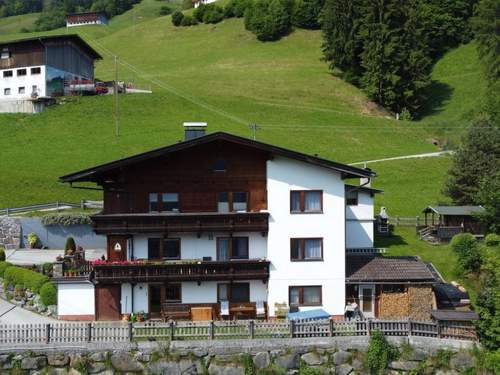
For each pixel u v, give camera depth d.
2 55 106.31
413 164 89.88
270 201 46.62
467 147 74.06
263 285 47.06
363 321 39.91
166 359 38.38
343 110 118.31
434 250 62.00
